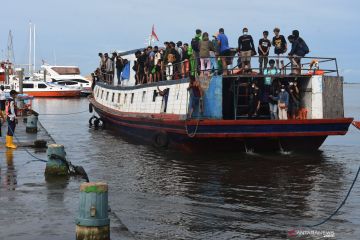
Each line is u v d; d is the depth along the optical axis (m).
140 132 24.39
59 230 8.13
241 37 20.62
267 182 14.91
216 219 10.88
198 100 19.27
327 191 13.74
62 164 13.09
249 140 20.22
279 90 20.41
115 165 17.77
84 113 48.00
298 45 20.25
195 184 14.55
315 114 20.42
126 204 12.03
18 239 7.67
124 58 29.16
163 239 9.52
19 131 24.28
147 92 23.86
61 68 86.81
